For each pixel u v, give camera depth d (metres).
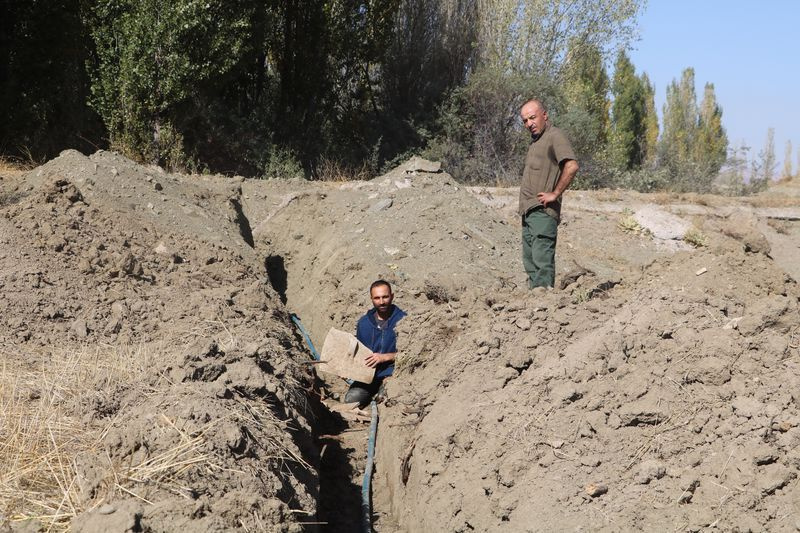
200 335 5.73
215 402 4.18
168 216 9.04
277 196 14.34
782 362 4.40
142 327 5.94
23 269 6.29
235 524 3.27
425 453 4.94
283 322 7.48
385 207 11.05
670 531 3.60
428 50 24.34
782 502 3.60
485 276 9.14
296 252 11.50
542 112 6.98
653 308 5.02
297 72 21.69
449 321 6.41
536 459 4.29
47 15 17.06
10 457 3.58
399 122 23.09
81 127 18.84
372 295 7.01
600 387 4.53
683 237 14.59
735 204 18.19
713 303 5.04
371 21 21.75
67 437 3.81
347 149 22.42
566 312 5.59
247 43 19.17
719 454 3.89
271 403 4.87
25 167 14.86
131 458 3.56
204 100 18.72
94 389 4.37
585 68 26.58
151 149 17.44
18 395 4.27
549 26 23.42
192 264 7.89
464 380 5.46
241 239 9.69
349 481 5.66
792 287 5.86
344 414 6.75
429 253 9.61
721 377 4.30
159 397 4.17
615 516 3.75
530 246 7.10
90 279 6.60
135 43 16.83
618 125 34.91
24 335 5.36
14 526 3.11
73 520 3.10
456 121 21.80
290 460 4.36
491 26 23.80
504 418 4.69
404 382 6.26
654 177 22.41
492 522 4.12
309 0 21.00
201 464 3.60
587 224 15.15
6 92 16.77
